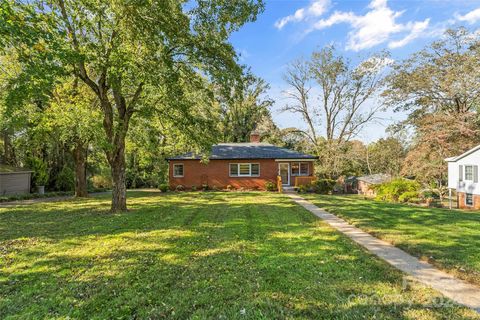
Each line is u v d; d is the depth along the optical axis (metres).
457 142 19.38
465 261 4.76
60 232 7.38
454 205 17.61
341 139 29.53
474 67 19.72
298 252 5.46
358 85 28.19
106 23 8.92
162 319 3.18
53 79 6.76
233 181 22.36
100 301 3.59
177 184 22.44
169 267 4.75
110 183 27.69
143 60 8.64
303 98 30.52
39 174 20.72
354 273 4.39
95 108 13.21
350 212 10.07
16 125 13.20
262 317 3.15
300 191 19.91
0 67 10.28
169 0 8.66
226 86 10.32
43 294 3.81
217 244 6.12
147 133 15.48
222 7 9.34
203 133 12.21
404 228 7.41
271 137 32.25
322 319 3.10
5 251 5.70
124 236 6.89
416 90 22.20
